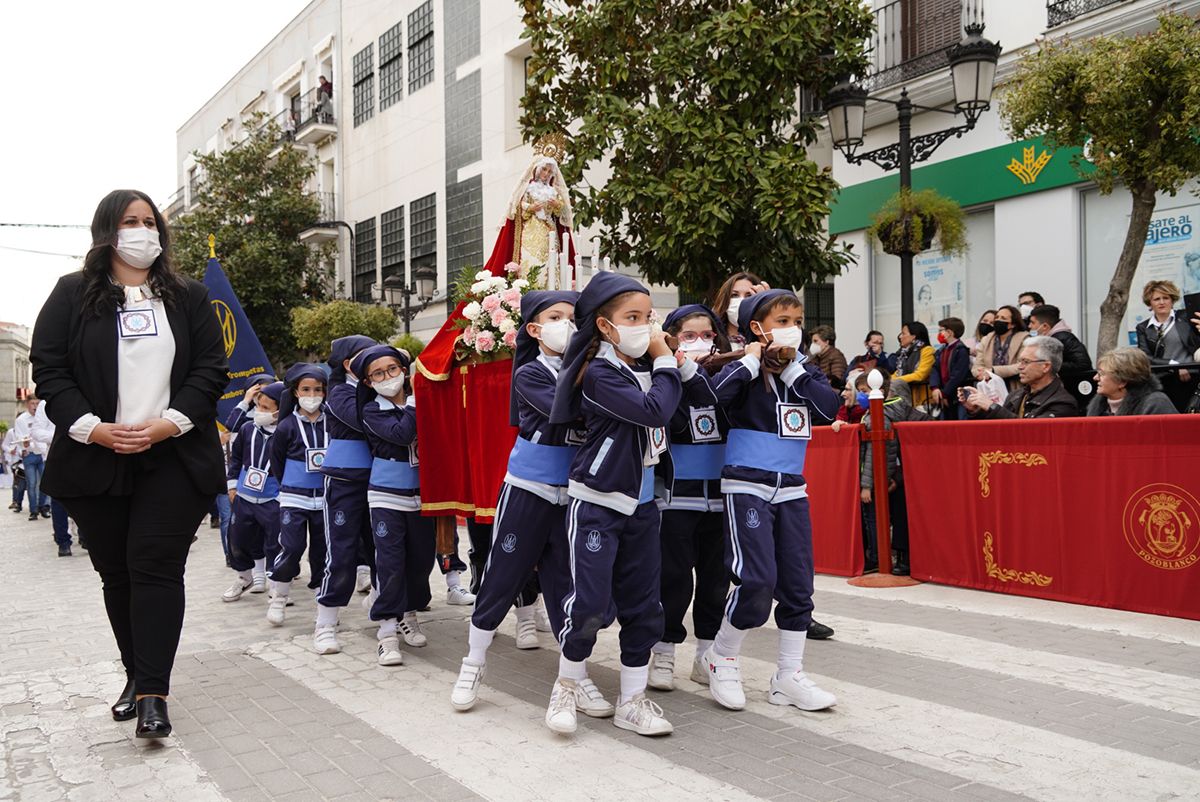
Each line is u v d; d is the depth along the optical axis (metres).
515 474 4.40
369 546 6.34
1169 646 5.11
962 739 3.85
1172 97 7.91
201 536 13.02
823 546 7.84
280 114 29.08
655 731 4.01
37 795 3.59
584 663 4.34
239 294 24.59
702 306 4.89
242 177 26.12
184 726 4.38
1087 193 11.45
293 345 25.77
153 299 4.27
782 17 9.12
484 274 5.73
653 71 9.62
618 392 3.93
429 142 23.00
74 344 4.13
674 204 9.05
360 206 26.25
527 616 5.78
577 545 4.07
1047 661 4.90
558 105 10.29
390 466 5.62
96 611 7.57
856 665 4.98
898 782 3.44
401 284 19.22
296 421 6.97
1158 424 5.68
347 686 5.03
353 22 26.55
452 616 6.93
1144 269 10.90
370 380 5.61
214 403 4.34
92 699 4.89
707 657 4.83
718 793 3.39
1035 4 11.47
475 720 4.37
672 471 4.51
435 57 22.62
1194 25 8.10
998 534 6.59
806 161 9.02
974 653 5.11
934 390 9.01
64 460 4.09
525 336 4.55
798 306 4.35
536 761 3.79
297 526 6.80
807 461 7.99
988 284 12.61
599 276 4.01
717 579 4.80
